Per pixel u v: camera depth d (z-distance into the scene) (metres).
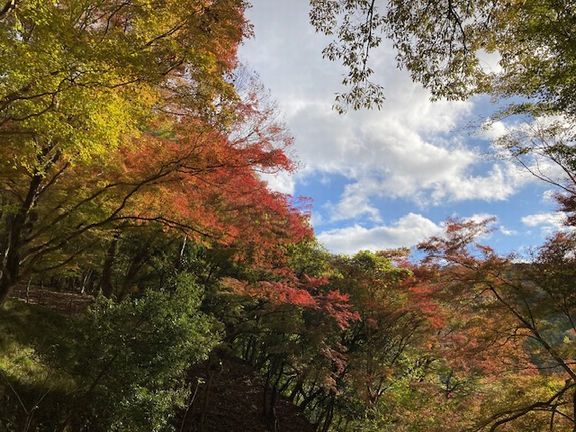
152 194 9.36
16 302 14.96
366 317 20.11
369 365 18.16
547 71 6.75
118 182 8.85
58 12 5.50
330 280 20.33
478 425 11.66
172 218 10.16
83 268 23.06
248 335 20.77
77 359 10.02
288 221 13.46
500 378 13.19
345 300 17.70
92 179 9.02
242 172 9.18
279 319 17.70
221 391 23.25
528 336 11.74
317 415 27.89
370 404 17.50
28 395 10.48
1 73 4.89
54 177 8.63
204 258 18.31
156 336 10.27
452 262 12.96
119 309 10.47
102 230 10.32
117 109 6.03
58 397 10.73
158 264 17.84
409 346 21.05
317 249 20.98
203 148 8.45
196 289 11.96
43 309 15.59
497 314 12.14
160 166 8.67
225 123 7.99
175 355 10.29
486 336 12.27
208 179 9.35
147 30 6.81
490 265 12.00
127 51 5.81
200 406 20.09
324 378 17.34
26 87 5.32
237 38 7.55
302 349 18.52
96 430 9.83
